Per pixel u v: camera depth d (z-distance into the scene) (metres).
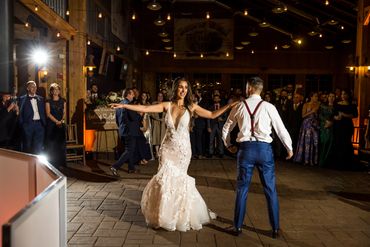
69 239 4.38
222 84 21.11
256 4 18.81
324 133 9.55
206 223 4.95
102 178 7.79
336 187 7.22
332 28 19.12
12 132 7.77
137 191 6.68
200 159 10.71
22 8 8.96
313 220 5.19
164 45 20.98
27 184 4.23
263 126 4.49
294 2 15.91
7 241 2.02
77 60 10.24
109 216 5.24
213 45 20.89
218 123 10.99
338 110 9.38
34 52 10.13
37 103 8.30
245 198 4.58
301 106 10.83
